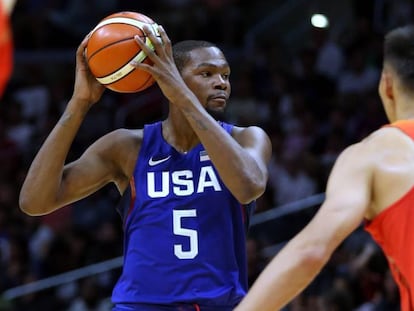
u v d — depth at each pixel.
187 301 6.06
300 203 14.81
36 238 17.25
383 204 4.43
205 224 6.18
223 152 5.87
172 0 25.08
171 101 6.02
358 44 21.19
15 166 19.73
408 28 4.73
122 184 6.56
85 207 17.69
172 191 6.21
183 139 6.38
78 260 16.50
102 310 14.22
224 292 6.09
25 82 23.59
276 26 24.23
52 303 14.73
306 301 12.82
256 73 21.27
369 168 4.43
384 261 13.16
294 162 17.56
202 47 6.41
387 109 4.82
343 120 18.58
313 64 21.34
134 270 6.19
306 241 4.09
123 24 5.96
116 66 5.93
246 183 5.92
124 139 6.46
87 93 6.20
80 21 25.53
